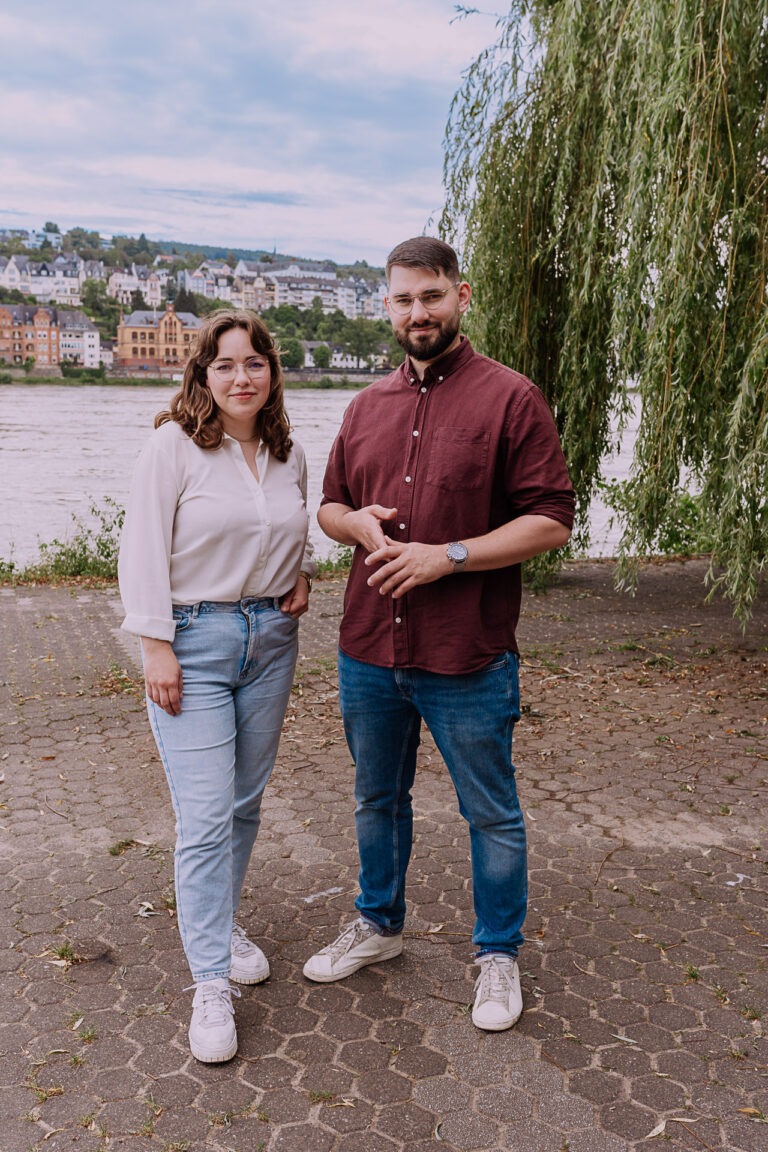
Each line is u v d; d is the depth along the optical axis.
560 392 7.86
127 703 5.63
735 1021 2.56
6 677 6.20
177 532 2.43
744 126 5.81
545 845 3.66
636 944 2.95
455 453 2.36
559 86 7.10
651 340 5.96
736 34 5.63
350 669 2.61
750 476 5.54
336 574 10.13
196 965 2.43
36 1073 2.33
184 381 2.45
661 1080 2.32
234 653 2.47
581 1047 2.45
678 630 7.43
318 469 20.75
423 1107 2.23
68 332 161.50
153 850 3.61
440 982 2.75
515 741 4.89
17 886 3.30
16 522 15.50
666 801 4.11
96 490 20.17
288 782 4.32
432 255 2.30
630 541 6.53
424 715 2.54
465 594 2.41
